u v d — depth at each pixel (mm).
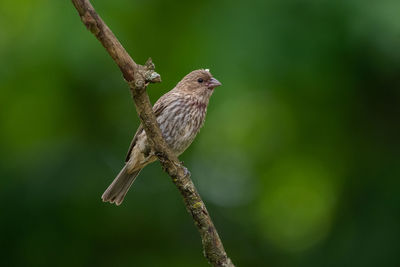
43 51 11438
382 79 11188
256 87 10844
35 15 11492
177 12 12227
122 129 12773
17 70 12016
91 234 12102
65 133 13000
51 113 12891
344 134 12266
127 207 12195
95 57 11258
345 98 11828
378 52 10023
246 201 13734
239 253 13195
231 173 13875
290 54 10539
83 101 12766
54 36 11281
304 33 10500
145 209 12312
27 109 12836
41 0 11516
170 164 7223
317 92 11812
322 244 11641
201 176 13812
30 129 13023
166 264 12516
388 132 11844
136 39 12281
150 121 6973
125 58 6504
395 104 11703
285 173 13438
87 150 12406
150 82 6637
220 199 13703
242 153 13945
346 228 11297
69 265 11953
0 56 11805
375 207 11086
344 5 10211
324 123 12406
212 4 11438
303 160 13055
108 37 6395
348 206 11469
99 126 12859
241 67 10625
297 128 12758
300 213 13578
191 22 11898
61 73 12141
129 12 11930
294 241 13336
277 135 13117
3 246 11688
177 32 12180
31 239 11734
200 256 12539
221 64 10688
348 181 11781
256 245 13258
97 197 11898
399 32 9633
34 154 12367
